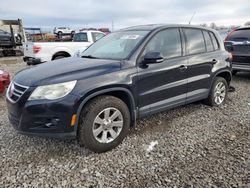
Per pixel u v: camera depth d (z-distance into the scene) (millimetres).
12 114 3334
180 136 3949
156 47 4039
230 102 5695
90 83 3229
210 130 4180
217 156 3328
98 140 3367
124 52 3916
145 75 3771
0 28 19750
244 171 2971
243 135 3984
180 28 4523
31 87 3145
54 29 41906
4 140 3822
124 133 3625
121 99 3732
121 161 3234
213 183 2754
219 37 5336
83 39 11422
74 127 3180
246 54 7352
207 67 4852
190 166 3102
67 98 3084
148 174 2949
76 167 3105
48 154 3412
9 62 14969
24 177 2906
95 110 3273
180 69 4277
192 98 4688
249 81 7949
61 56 10266
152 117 4742
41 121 3127
